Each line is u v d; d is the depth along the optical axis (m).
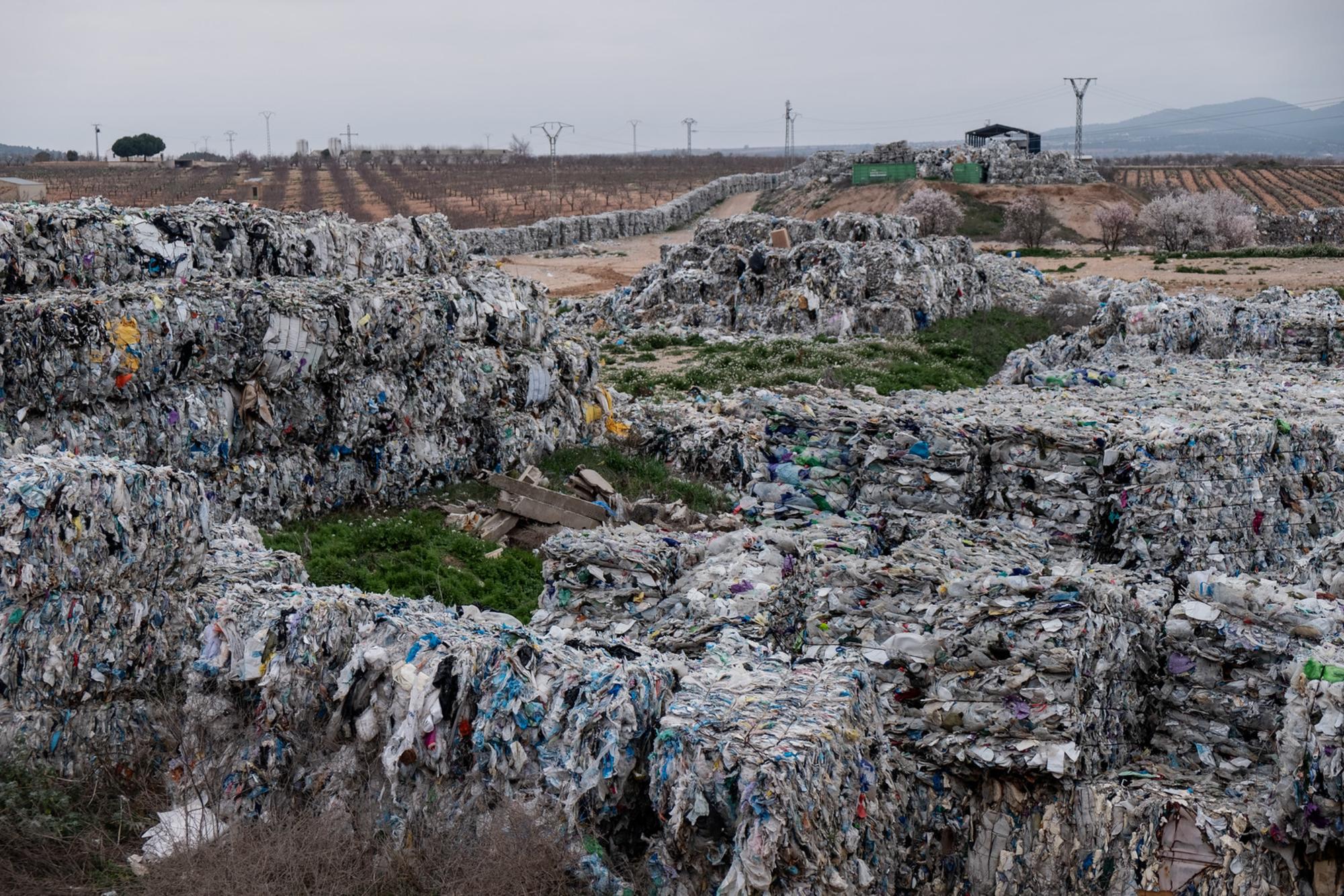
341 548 16.31
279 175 113.06
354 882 8.82
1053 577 9.97
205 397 16.23
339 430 17.70
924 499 15.90
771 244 40.47
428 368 19.00
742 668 9.68
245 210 19.48
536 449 20.58
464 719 9.23
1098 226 76.50
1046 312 42.56
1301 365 24.56
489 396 19.97
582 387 22.11
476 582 16.33
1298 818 8.59
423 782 9.26
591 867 8.48
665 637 11.48
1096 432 15.40
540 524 18.38
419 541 17.03
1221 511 15.21
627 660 9.88
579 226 71.94
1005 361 35.59
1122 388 21.75
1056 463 15.45
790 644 11.73
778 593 11.94
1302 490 15.95
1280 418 16.30
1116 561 15.14
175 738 10.29
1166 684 10.33
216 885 8.59
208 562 12.20
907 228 43.75
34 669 9.95
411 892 8.67
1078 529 15.16
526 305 21.45
